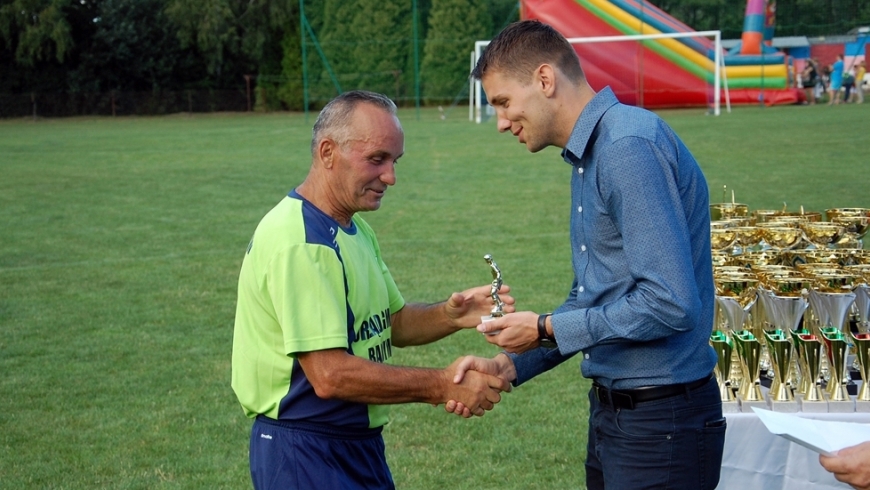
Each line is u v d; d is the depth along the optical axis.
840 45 37.00
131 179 16.94
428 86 38.84
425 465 4.47
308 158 20.23
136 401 5.46
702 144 19.39
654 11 30.30
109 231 11.52
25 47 43.31
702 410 2.53
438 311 2.96
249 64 46.19
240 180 16.58
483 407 2.60
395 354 6.20
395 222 11.66
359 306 2.60
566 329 2.42
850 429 2.45
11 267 9.39
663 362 2.48
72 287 8.48
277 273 2.48
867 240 8.68
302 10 34.69
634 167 2.32
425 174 16.72
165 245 10.52
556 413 5.12
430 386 2.54
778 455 3.14
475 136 24.77
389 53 38.75
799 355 3.15
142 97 43.00
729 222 4.60
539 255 9.31
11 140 27.19
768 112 28.67
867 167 15.00
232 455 4.66
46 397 5.54
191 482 4.34
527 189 14.36
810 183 13.50
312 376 2.48
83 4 44.56
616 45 30.33
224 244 10.53
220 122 36.22
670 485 2.52
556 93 2.50
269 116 40.34
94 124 36.41
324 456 2.57
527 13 30.67
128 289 8.38
